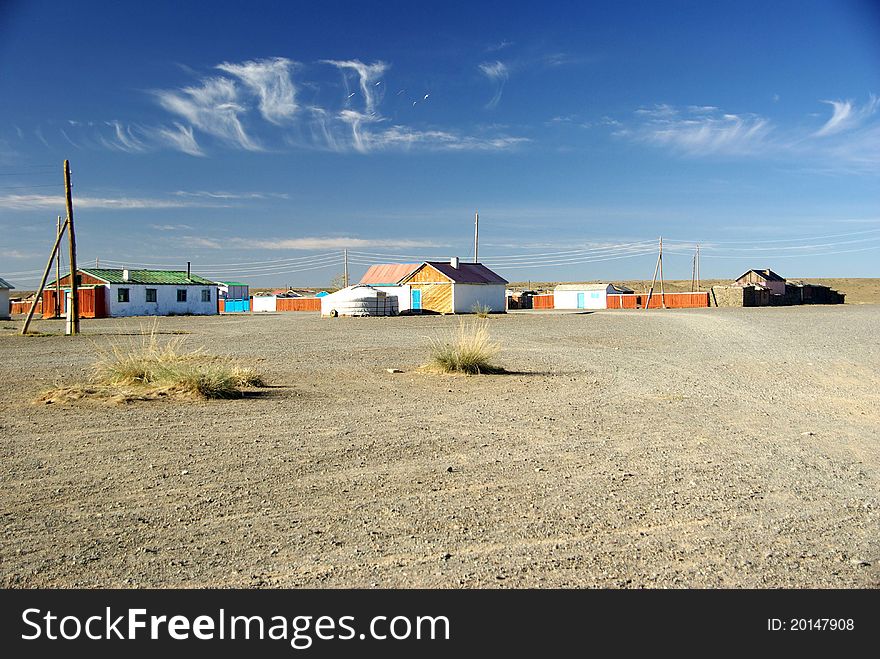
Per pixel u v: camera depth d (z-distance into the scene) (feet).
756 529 18.61
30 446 28.02
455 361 55.06
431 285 205.77
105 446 28.12
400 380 50.60
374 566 16.17
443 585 15.25
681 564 16.31
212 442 28.99
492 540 17.75
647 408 38.65
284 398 41.45
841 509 20.43
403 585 15.25
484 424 33.42
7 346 83.25
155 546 17.31
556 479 23.54
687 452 27.78
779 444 29.53
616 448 28.40
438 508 20.31
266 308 306.55
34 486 22.39
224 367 44.86
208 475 23.80
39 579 15.51
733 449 28.45
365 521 19.15
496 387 47.09
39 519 19.21
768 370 58.44
